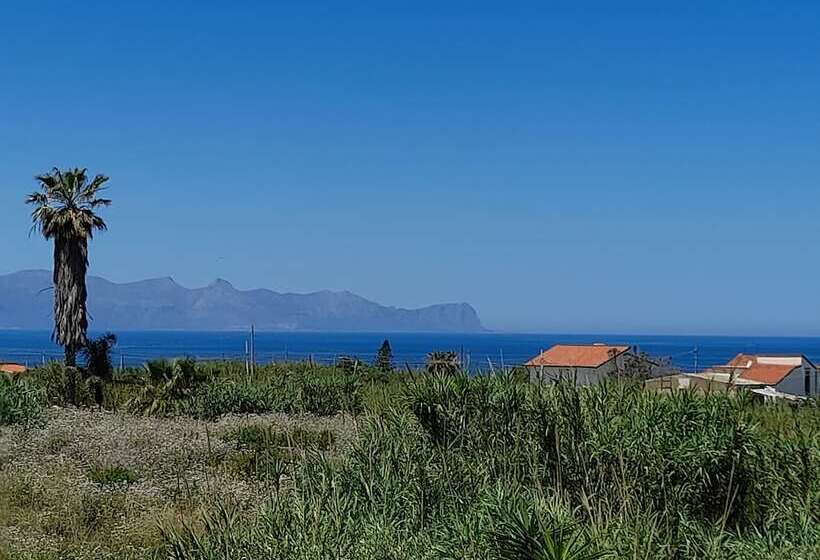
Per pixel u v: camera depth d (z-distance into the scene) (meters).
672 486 9.96
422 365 14.84
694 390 10.98
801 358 34.41
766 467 10.42
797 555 8.41
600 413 10.64
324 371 33.81
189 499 13.88
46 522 12.90
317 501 9.57
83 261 35.09
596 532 8.27
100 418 26.05
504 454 11.01
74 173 35.19
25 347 178.38
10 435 21.11
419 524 9.80
